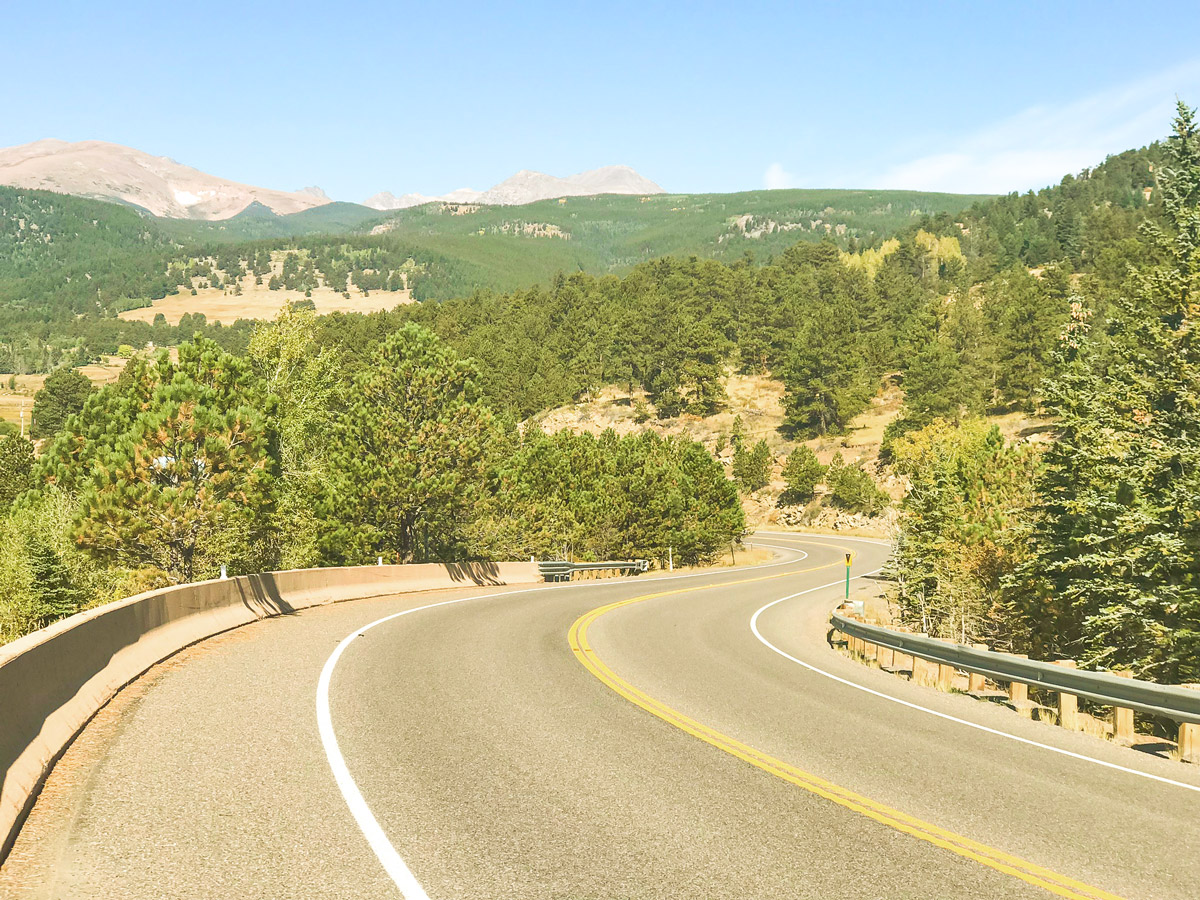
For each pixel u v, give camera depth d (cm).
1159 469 1764
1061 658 2206
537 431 7412
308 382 4662
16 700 658
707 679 1262
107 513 2795
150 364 3484
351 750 750
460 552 4550
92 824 552
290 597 1950
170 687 983
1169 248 1909
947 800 690
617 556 5759
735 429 11500
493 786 669
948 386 9894
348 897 459
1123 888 518
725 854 545
